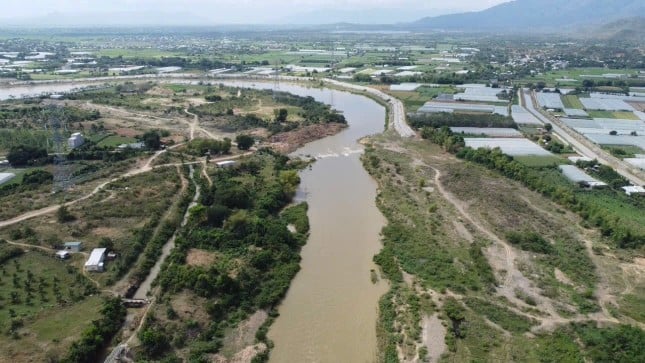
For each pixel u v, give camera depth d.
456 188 125.31
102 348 65.00
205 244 92.38
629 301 76.69
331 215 112.62
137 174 129.12
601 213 104.12
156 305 73.12
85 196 113.56
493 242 96.06
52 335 65.69
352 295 80.12
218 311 73.50
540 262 88.81
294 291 81.38
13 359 60.50
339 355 65.88
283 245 93.12
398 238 98.81
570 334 68.56
